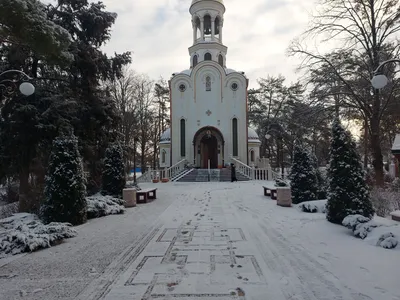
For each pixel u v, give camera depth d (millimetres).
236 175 26688
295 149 12539
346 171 8086
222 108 31125
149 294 4141
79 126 14125
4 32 8266
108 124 15477
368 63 17547
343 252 5836
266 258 5594
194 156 30391
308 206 10141
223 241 6828
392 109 18516
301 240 6805
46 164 13156
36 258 5879
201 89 31359
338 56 18062
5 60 13484
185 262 5449
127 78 35406
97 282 4625
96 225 8859
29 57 13672
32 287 4496
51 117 12898
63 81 15086
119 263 5484
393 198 11891
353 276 4641
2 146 12977
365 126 23016
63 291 4324
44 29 8602
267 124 41781
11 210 13695
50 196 8820
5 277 4910
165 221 9180
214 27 34938
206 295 4082
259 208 11156
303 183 11977
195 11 34688
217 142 30766
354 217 7215
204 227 8273
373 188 14258
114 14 16094
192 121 31156
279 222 8711
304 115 18984
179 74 31469
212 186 20469
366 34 17516
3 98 13422
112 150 13102
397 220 8109
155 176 27891
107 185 12766
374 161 17219
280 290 4199
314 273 4809
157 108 47094
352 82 17844
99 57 15117
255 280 4566
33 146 13211
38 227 7234
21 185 13617
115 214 10594
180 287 4355
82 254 6078
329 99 18422
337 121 8602
